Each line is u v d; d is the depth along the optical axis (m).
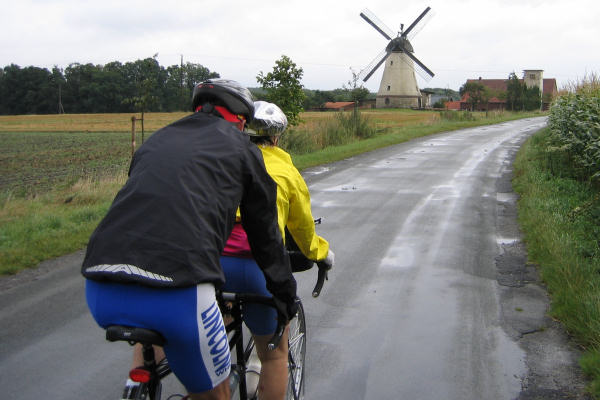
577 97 13.05
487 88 77.38
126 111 119.44
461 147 24.17
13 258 6.71
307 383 4.01
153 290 1.95
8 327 4.87
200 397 2.23
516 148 23.62
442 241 8.09
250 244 2.41
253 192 2.30
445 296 5.84
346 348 4.61
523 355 4.45
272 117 2.79
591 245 7.02
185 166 2.13
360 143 24.50
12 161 27.73
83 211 9.64
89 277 2.00
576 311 4.99
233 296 2.51
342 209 10.45
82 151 33.75
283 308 2.50
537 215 8.93
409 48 80.31
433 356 4.46
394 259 7.20
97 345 4.57
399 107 87.94
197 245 2.02
